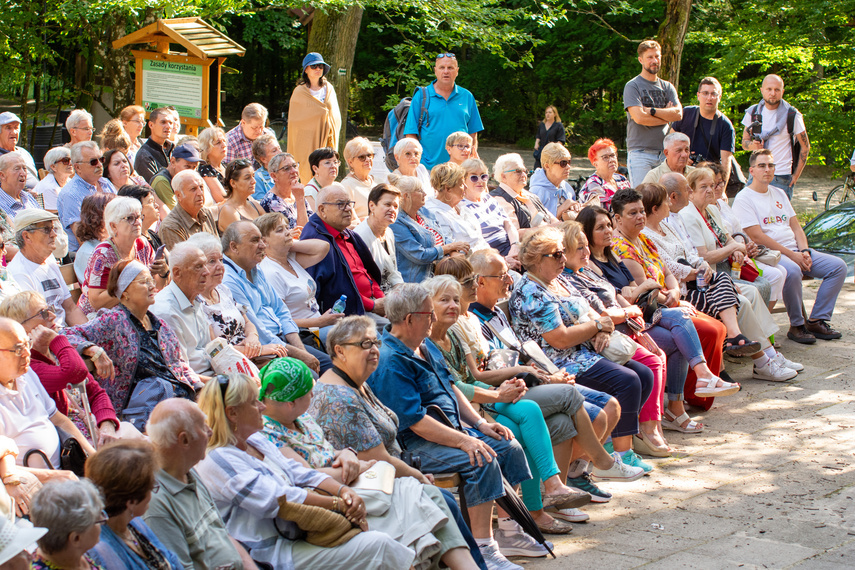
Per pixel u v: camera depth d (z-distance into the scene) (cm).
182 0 1151
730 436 629
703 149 975
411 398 427
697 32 2053
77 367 374
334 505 345
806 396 710
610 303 619
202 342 459
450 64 870
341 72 1301
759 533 462
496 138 2928
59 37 1386
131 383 409
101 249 479
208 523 312
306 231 586
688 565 421
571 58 2706
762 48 1609
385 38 2736
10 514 286
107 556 266
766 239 847
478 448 423
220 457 335
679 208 751
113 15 1257
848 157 1591
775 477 549
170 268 451
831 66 1662
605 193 817
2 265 463
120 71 1344
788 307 852
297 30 1984
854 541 449
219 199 712
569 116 2798
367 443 395
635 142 966
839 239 973
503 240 723
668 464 580
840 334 865
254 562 329
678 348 636
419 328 434
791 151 1045
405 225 636
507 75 2844
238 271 512
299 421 381
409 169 761
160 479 303
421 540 360
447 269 494
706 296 716
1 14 1252
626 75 2644
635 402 556
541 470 467
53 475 326
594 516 494
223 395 339
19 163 618
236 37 2488
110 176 682
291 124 950
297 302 556
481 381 496
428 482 401
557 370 539
